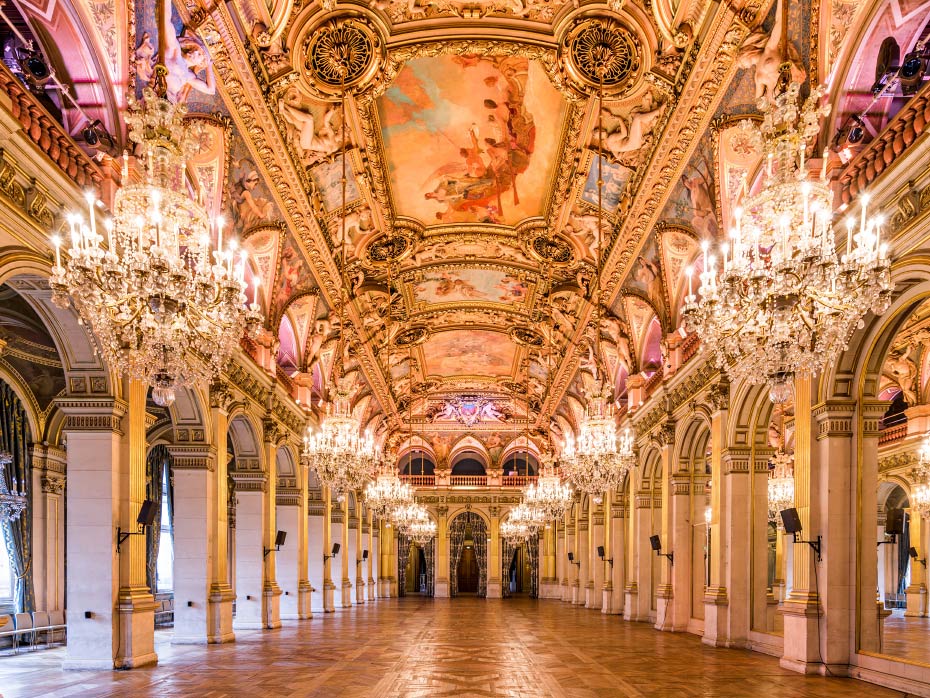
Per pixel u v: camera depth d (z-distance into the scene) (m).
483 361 31.95
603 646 14.19
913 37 9.67
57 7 9.42
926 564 22.06
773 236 7.41
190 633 14.09
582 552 31.62
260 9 10.59
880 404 10.54
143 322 7.15
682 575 17.42
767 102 7.49
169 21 10.02
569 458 14.93
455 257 21.06
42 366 16.56
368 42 12.20
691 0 10.45
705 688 9.27
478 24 12.29
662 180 14.22
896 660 9.22
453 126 14.95
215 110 11.98
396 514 31.05
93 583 10.52
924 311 17.53
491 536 41.88
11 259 7.82
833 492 10.50
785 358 7.30
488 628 18.44
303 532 21.36
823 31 9.72
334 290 19.70
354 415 29.94
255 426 17.20
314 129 13.65
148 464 23.53
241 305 7.79
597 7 11.59
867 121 10.13
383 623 19.95
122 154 10.22
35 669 10.98
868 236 6.93
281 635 16.31
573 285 20.95
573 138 14.52
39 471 17.06
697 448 17.59
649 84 12.40
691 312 7.75
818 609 10.55
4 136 7.55
